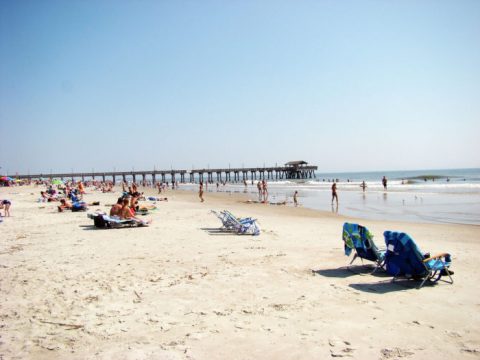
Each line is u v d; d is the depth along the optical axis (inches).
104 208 890.1
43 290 242.1
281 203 1071.0
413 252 239.3
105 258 335.0
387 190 1604.3
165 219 646.5
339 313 193.9
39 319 192.4
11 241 433.1
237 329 175.8
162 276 271.1
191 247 381.1
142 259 328.2
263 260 317.4
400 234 245.1
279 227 542.6
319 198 1286.9
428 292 226.7
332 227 541.3
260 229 516.7
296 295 224.2
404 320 183.6
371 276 264.5
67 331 176.9
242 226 470.3
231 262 311.6
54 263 318.0
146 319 190.1
